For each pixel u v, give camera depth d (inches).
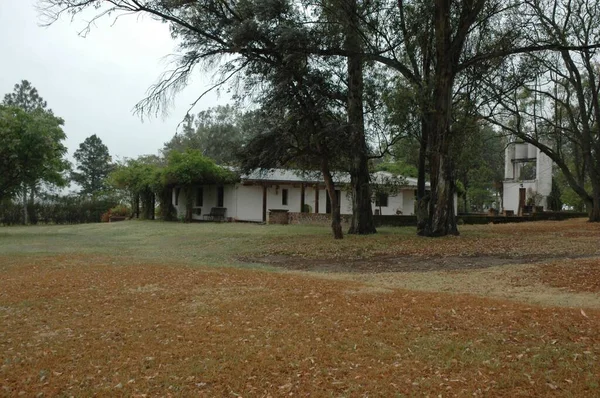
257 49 765.9
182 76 799.7
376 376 206.7
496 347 238.7
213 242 848.9
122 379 208.5
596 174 1133.7
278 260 658.2
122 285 412.8
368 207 909.2
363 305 322.7
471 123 820.0
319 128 784.3
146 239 953.5
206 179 1407.5
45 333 278.4
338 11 746.2
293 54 733.9
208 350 242.1
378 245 715.4
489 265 545.0
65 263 556.1
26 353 243.4
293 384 200.1
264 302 339.9
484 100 899.4
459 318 286.4
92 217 1854.1
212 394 193.2
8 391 197.3
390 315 295.6
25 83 2511.1
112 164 2549.2
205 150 2385.6
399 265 577.3
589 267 478.3
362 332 264.8
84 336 270.7
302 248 727.1
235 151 841.5
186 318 304.0
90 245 837.8
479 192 1982.0
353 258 644.7
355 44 769.6
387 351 236.2
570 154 1813.5
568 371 206.7
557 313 294.7
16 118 1034.7
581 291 390.6
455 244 699.4
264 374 211.2
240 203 1400.1
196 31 783.1
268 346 245.8
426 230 820.0
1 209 1647.4
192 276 453.1
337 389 195.0
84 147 2881.4
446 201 805.9
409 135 840.3
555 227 987.9
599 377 199.3
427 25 765.9
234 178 1299.2
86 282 428.1
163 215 1589.6
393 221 1216.2
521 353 229.6
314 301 338.3
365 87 813.2
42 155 1039.6
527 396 185.5
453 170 839.7
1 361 231.5
